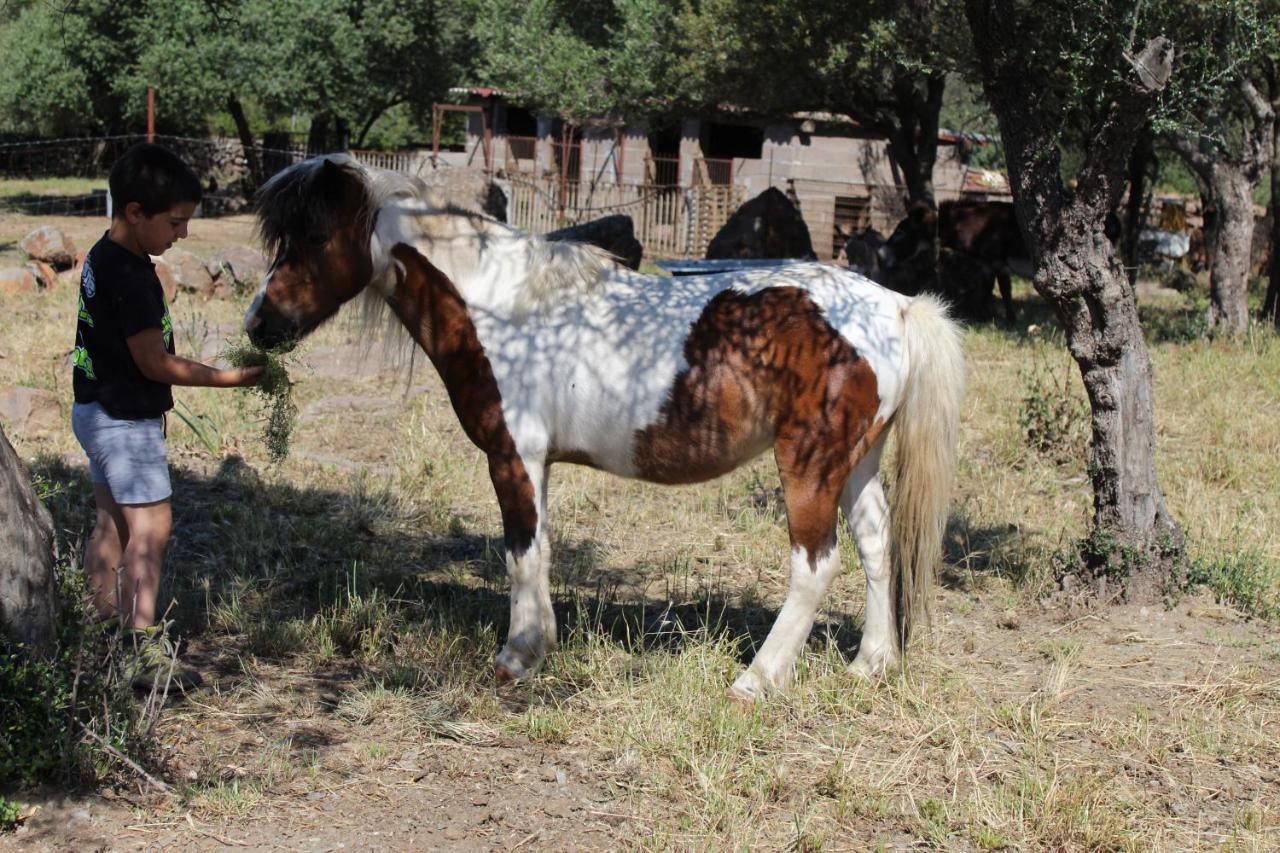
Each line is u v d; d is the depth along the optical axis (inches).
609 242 656.4
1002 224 666.8
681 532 275.1
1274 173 644.1
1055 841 145.5
